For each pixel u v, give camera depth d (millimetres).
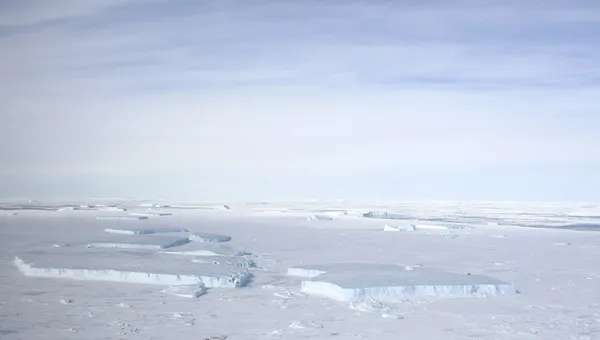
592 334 13672
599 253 31312
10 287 19141
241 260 24938
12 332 13547
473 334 13641
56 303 16781
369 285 18125
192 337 13234
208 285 19750
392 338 13258
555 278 22062
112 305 16578
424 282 18734
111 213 78438
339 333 13672
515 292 18922
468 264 26031
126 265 21828
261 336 13375
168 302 17094
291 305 16844
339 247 33688
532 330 14016
